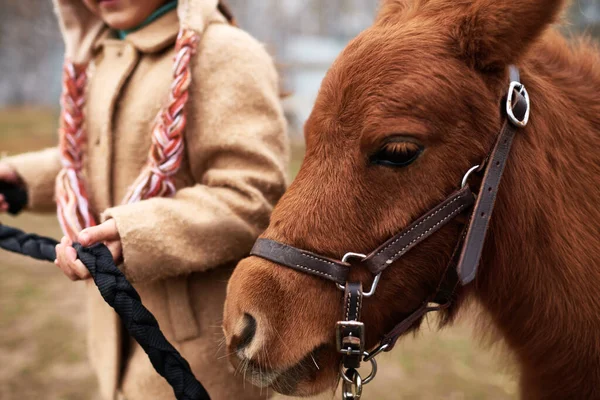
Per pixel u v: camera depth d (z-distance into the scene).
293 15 22.20
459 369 3.17
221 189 1.34
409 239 1.11
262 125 1.41
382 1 1.35
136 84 1.45
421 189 1.10
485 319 1.47
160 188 1.32
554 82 1.28
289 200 1.16
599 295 1.20
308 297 1.14
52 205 1.78
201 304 1.44
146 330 1.13
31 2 15.00
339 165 1.11
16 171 1.74
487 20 1.06
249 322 1.15
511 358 1.54
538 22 1.05
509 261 1.21
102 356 1.50
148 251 1.22
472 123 1.10
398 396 2.88
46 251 1.37
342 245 1.12
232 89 1.39
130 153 1.42
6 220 6.23
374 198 1.10
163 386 1.42
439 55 1.09
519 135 1.16
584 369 1.27
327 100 1.13
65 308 4.07
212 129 1.38
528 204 1.17
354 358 1.19
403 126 1.05
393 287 1.16
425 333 3.69
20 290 4.43
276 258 1.14
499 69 1.10
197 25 1.36
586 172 1.21
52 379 3.11
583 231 1.20
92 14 1.63
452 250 1.15
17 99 18.69
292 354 1.14
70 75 1.54
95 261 1.15
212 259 1.32
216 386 1.44
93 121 1.50
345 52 1.17
